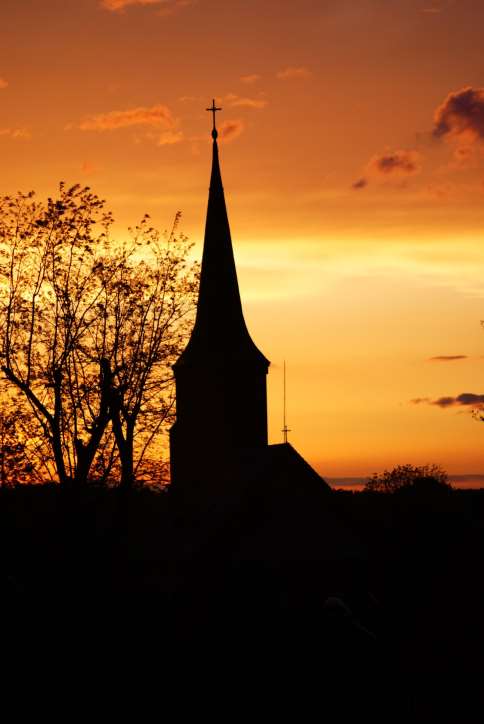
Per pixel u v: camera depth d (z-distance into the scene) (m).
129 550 63.06
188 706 39.84
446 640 48.94
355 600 66.19
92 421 57.59
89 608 53.19
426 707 36.09
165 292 60.91
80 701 42.03
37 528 56.12
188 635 58.78
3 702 41.75
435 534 82.25
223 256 83.75
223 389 81.00
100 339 59.75
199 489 74.81
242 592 63.78
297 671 40.78
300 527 67.75
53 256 59.69
